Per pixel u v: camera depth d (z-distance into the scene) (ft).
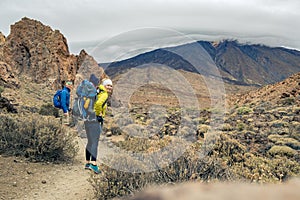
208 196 1.42
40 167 27.09
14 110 59.72
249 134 39.91
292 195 1.36
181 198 1.44
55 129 30.89
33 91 107.65
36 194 21.21
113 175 18.17
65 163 29.01
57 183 23.48
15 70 137.18
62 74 140.26
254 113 58.59
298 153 30.71
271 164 22.75
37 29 150.41
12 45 143.43
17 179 23.81
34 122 31.37
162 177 16.98
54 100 24.21
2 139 30.63
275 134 40.60
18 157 28.66
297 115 52.95
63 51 147.95
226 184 1.57
